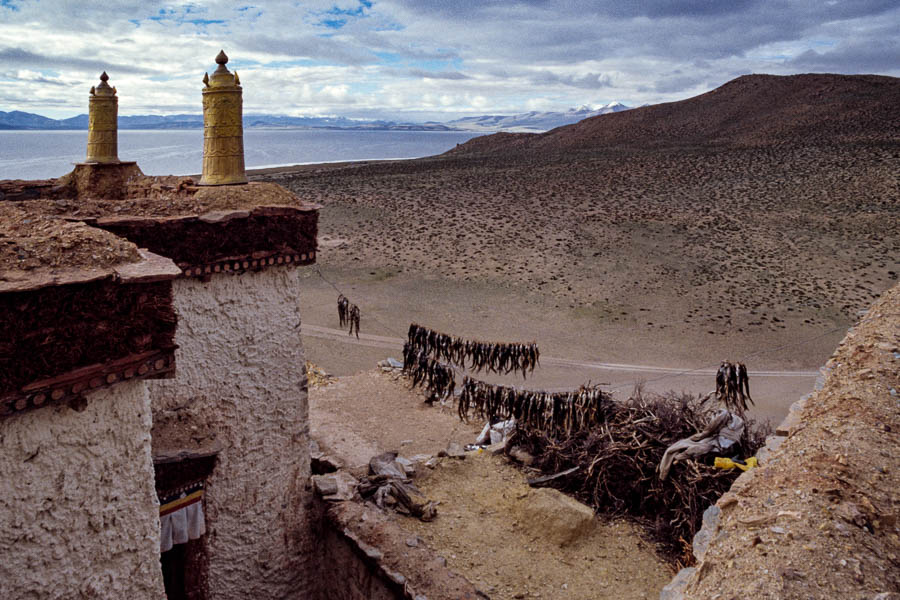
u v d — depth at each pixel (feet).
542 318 112.06
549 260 142.51
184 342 22.43
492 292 124.98
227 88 24.14
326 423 45.62
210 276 22.65
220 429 23.91
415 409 49.73
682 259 142.31
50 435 13.01
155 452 21.49
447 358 35.91
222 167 24.66
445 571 24.67
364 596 25.79
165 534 22.74
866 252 138.72
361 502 29.76
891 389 21.75
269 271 24.43
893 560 13.43
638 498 34.30
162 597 15.67
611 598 27.22
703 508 31.22
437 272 136.15
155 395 22.09
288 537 26.96
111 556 14.43
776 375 85.61
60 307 12.46
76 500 13.65
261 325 24.53
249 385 24.54
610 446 35.06
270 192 24.30
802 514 14.79
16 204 20.72
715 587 13.43
